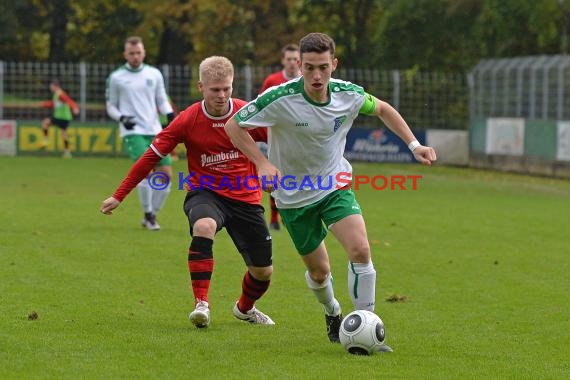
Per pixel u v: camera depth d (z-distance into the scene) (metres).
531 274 28.42
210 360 17.27
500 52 92.06
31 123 77.06
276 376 16.17
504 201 52.25
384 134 79.69
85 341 18.59
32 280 25.50
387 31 95.75
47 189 52.00
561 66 68.31
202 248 19.83
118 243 32.66
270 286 25.69
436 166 79.25
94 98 78.62
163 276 26.70
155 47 114.38
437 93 79.31
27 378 15.87
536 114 71.50
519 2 84.50
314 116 18.06
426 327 20.86
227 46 103.88
